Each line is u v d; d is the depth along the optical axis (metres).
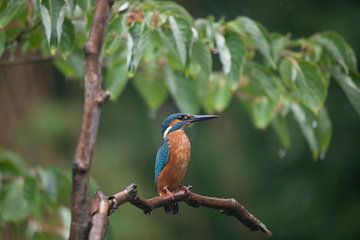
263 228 6.15
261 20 21.48
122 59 10.07
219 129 21.78
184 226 21.62
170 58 9.91
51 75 18.03
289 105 10.31
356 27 20.61
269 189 21.25
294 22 21.23
